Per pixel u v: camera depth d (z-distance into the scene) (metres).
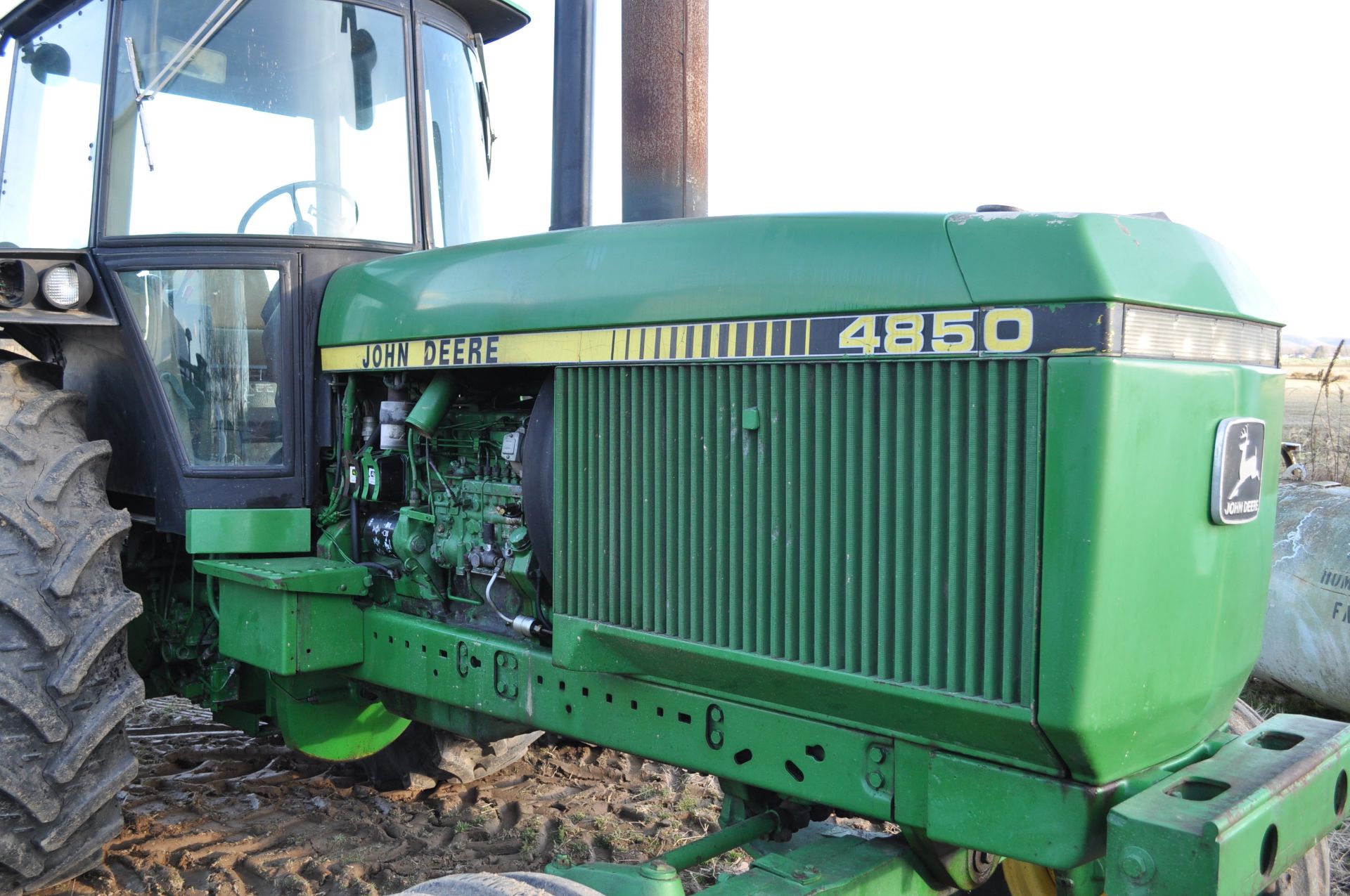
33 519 2.86
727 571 2.18
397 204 3.46
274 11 3.28
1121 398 1.72
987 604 1.83
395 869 3.19
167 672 3.75
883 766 2.03
